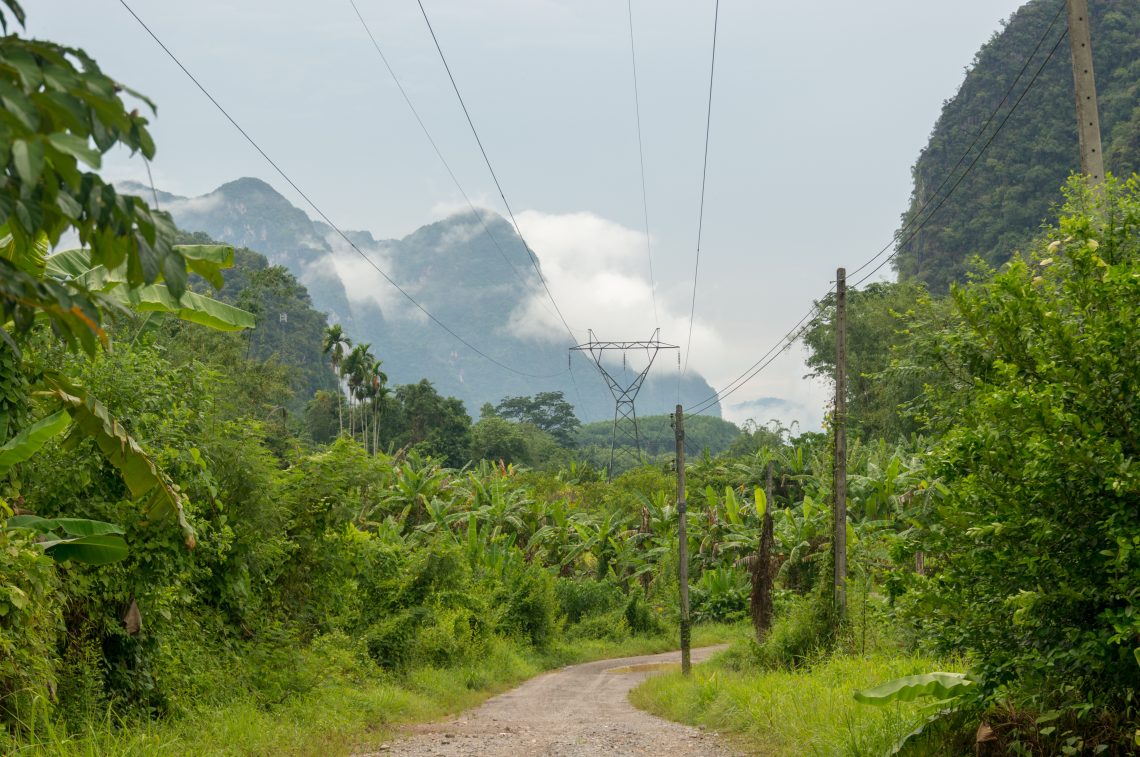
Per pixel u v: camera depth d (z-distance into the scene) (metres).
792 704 11.71
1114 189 8.98
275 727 11.19
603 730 13.45
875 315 63.06
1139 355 6.58
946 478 7.48
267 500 13.53
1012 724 7.10
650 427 197.12
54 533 8.73
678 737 12.33
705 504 53.34
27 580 7.70
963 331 9.18
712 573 46.34
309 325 136.62
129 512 10.01
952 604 7.18
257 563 13.76
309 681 14.13
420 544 33.19
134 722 9.74
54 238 3.01
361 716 13.85
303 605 16.38
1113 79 105.56
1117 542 6.03
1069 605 6.48
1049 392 6.50
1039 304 7.33
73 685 9.18
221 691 12.06
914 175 121.69
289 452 16.69
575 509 55.66
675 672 24.05
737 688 14.58
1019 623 6.58
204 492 11.90
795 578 37.66
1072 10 12.12
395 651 21.66
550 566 48.47
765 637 22.75
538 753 10.98
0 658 7.79
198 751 9.12
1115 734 6.50
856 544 20.27
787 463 50.81
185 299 9.03
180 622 12.00
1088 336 6.80
